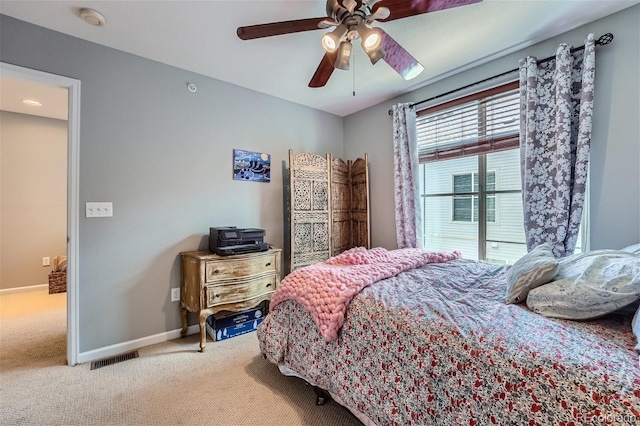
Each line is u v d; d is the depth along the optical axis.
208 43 2.13
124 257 2.24
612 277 1.09
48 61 1.94
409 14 1.48
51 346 2.28
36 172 3.87
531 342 0.94
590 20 1.89
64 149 4.07
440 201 2.95
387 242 3.32
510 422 0.85
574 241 1.91
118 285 2.21
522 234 2.37
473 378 0.95
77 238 2.04
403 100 3.10
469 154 2.63
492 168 2.54
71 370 1.95
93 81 2.11
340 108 3.52
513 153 2.41
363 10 1.48
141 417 1.50
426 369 1.08
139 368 1.98
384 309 1.30
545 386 0.81
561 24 1.93
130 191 2.27
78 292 2.05
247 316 2.60
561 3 1.73
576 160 1.90
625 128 1.78
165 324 2.44
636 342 0.92
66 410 1.55
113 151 2.19
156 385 1.78
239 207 2.88
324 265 1.98
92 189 2.11
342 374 1.39
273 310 1.86
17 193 3.75
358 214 3.48
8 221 3.69
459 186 2.79
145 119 2.34
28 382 1.80
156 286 2.39
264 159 3.06
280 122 3.19
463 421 0.95
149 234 2.36
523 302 1.32
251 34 1.57
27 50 1.87
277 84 2.84
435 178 2.99
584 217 1.95
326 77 2.08
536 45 2.16
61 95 3.12
